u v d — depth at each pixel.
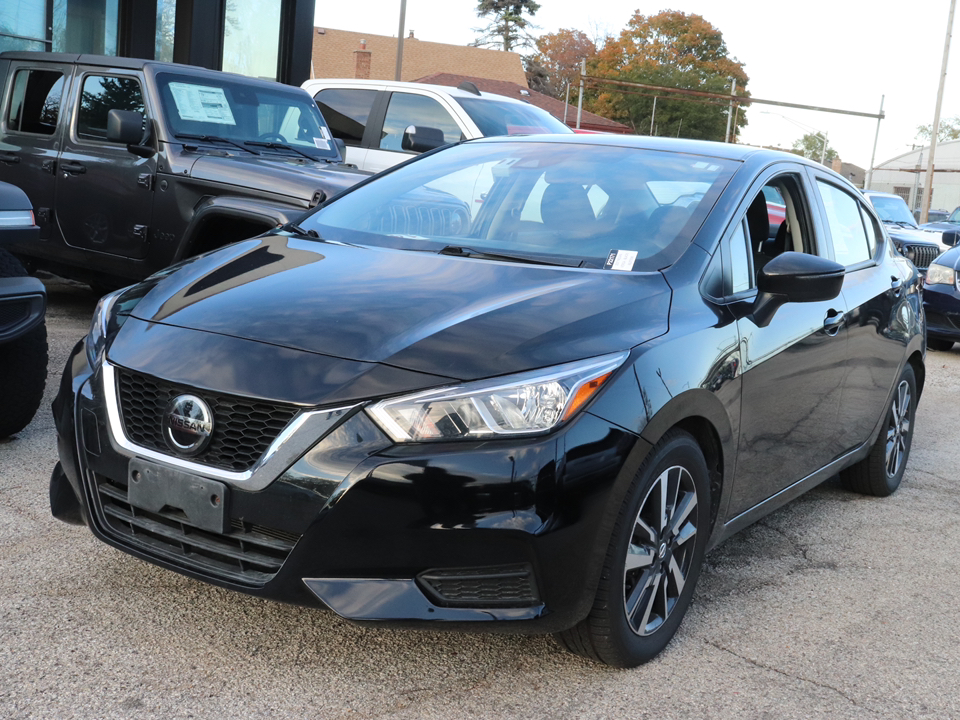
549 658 2.77
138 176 6.34
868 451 4.51
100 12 12.96
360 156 8.95
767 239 3.66
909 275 4.80
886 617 3.30
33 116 7.01
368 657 2.68
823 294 3.08
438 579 2.34
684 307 2.86
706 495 2.90
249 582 2.39
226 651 2.65
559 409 2.37
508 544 2.31
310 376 2.38
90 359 2.78
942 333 9.84
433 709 2.46
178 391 2.46
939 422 6.66
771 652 2.95
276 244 3.27
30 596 2.85
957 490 4.98
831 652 2.99
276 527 2.34
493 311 2.60
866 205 4.63
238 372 2.42
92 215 6.61
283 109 7.14
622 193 3.34
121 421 2.58
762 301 3.16
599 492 2.40
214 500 2.38
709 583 3.46
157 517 2.56
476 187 3.55
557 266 2.99
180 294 2.86
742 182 3.40
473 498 2.28
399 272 2.90
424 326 2.53
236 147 6.62
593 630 2.58
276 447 2.34
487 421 2.32
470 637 2.85
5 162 7.09
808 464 3.74
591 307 2.68
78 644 2.60
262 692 2.46
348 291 2.75
